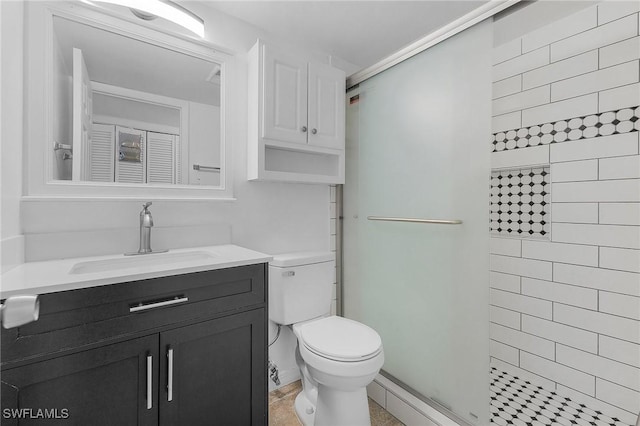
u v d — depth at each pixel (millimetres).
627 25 1427
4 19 920
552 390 1715
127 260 1191
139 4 1258
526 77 1827
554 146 1700
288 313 1553
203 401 1031
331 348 1202
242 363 1129
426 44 1481
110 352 852
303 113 1650
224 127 1573
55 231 1152
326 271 1712
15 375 721
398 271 1671
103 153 1263
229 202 1610
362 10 1599
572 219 1629
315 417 1316
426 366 1499
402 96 1630
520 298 1871
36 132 1103
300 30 1775
